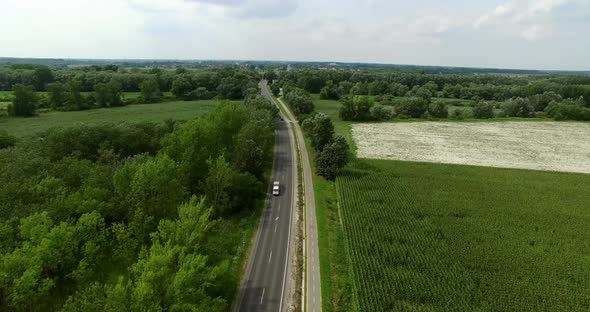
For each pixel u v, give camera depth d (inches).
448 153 5103.3
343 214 3002.0
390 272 2269.9
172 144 3100.4
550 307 2007.9
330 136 4488.2
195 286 1721.2
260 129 4247.0
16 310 1786.4
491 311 1963.6
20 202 2169.0
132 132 3956.7
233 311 2001.7
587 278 2257.6
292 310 2032.5
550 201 3353.8
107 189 2492.6
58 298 1956.2
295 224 2997.0
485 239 2659.9
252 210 3216.0
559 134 6378.0
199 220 2060.8
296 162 4596.5
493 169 4397.1
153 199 2336.4
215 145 3543.3
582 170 4498.0
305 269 2401.6
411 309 1982.0
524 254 2485.2
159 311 1521.9
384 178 3836.1
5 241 1889.8
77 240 1964.8
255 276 2313.0
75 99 6958.7
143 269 1688.0
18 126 5167.3
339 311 2031.3
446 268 2326.5
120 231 2153.1
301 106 7490.2
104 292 1711.4
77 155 3366.1
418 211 3058.6
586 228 2856.8
